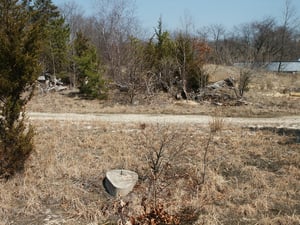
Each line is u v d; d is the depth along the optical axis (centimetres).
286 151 826
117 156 747
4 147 595
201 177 639
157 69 1889
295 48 4662
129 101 1647
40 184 603
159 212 420
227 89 1891
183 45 1903
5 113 587
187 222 489
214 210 534
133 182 595
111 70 1945
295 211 538
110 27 2648
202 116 1334
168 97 1752
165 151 761
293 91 2106
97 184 623
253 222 508
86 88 1766
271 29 4169
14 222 503
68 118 1217
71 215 521
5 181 602
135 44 1936
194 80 1883
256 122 1194
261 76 2186
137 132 962
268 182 645
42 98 1736
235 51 2277
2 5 586
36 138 864
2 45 566
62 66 2205
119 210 465
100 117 1259
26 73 584
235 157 773
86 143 837
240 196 588
